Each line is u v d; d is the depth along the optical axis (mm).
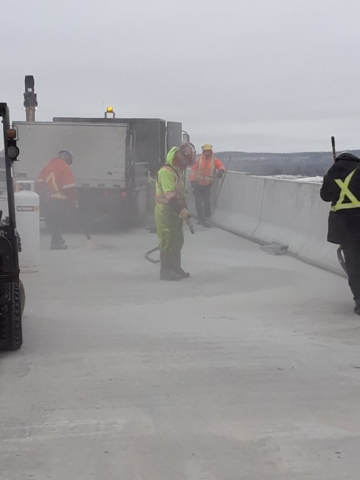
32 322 8133
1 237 6594
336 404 5453
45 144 18812
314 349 6965
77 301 9328
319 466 4398
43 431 4938
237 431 4934
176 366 6406
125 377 6094
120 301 9336
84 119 23250
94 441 4770
